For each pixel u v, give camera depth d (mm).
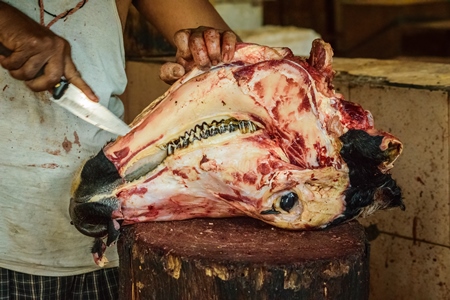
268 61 1844
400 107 2801
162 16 2369
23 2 2035
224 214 1951
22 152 2074
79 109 1704
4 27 1654
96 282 2256
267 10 7176
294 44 4445
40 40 1644
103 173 1889
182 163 1863
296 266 1703
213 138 1862
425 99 2727
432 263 2830
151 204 1906
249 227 1917
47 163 2080
